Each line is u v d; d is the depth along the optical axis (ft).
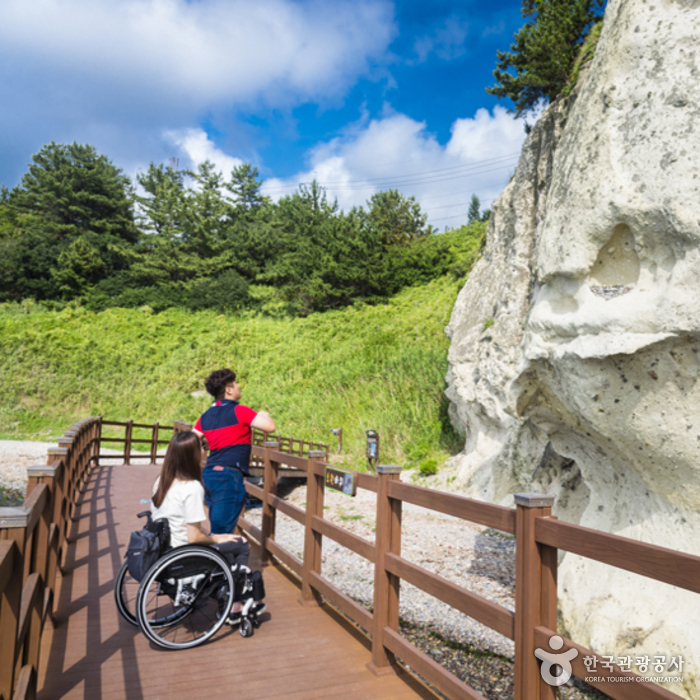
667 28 13.41
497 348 36.22
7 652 5.78
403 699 9.22
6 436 72.23
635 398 13.01
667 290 12.07
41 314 111.86
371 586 20.98
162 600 13.82
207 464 13.12
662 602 12.86
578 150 14.99
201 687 9.37
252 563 17.90
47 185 143.84
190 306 119.65
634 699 5.38
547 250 15.80
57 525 15.02
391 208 135.13
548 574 6.84
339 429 59.31
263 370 89.35
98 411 82.94
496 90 40.37
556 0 35.22
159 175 165.27
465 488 38.47
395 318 94.53
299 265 118.32
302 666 10.39
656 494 14.05
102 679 9.52
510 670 14.24
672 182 12.20
